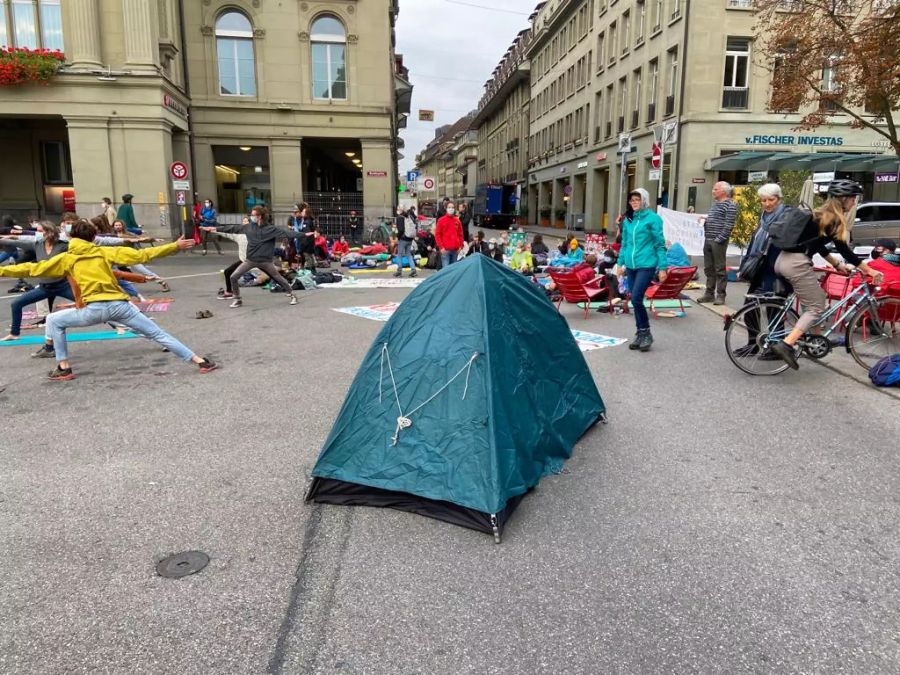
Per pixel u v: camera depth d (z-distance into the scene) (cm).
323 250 1920
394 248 1920
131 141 2219
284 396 611
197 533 360
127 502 397
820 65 1446
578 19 4406
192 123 2644
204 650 267
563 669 255
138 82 2180
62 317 658
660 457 459
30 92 2138
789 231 604
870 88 1322
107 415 558
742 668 256
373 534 359
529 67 6088
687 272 973
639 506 388
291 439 501
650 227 751
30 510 386
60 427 529
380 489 386
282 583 313
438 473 369
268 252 1139
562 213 5006
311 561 332
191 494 408
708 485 415
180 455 470
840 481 419
